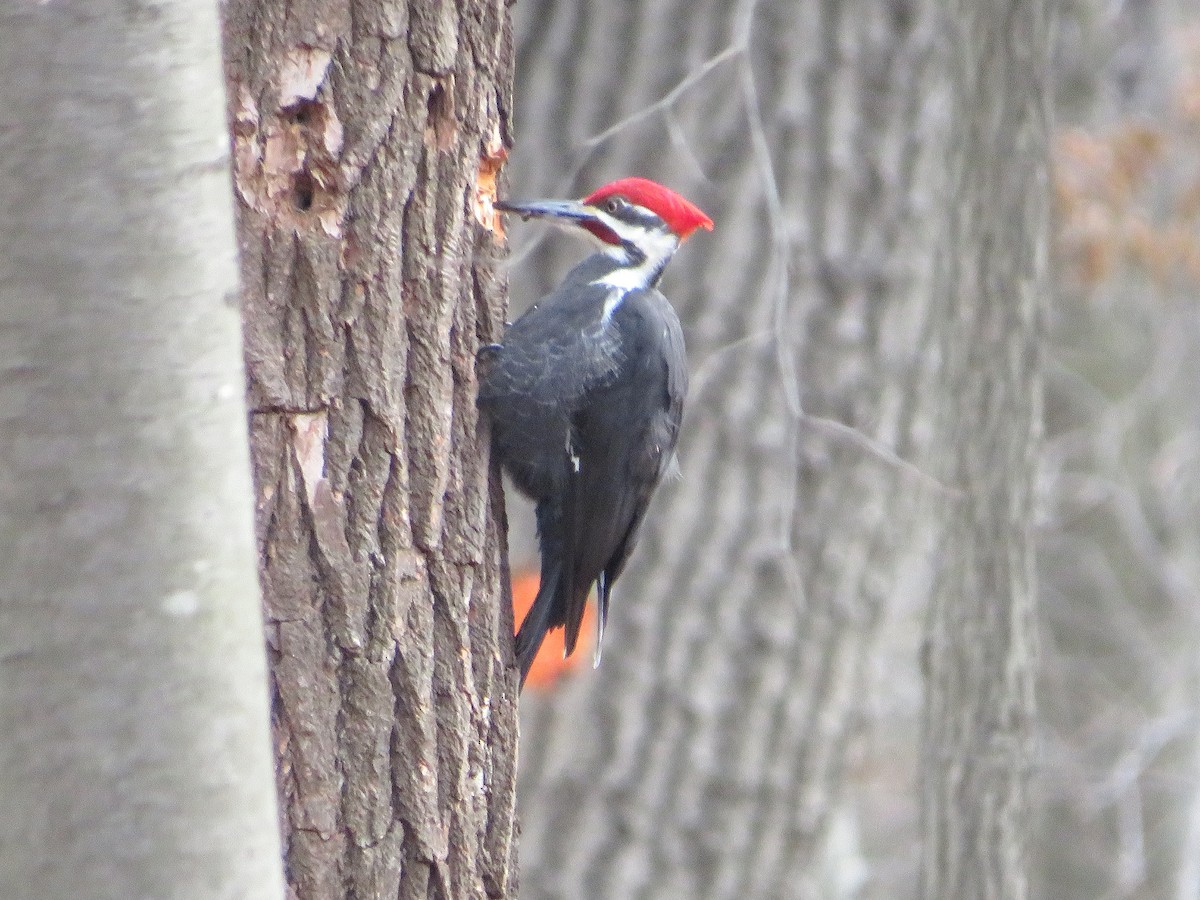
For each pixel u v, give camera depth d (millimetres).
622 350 8914
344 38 6379
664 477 9789
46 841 4414
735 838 13547
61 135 4406
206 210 4551
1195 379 21875
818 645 13562
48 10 4387
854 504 13484
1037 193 11398
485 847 6969
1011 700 11516
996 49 11281
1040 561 22188
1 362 4410
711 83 12930
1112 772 20438
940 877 11664
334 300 6375
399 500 6500
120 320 4438
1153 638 21781
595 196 9688
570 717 13375
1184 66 18875
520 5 13211
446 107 6715
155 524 4465
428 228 6680
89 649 4422
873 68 13086
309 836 6176
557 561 8930
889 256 13312
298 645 6215
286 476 6277
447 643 6754
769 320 13117
